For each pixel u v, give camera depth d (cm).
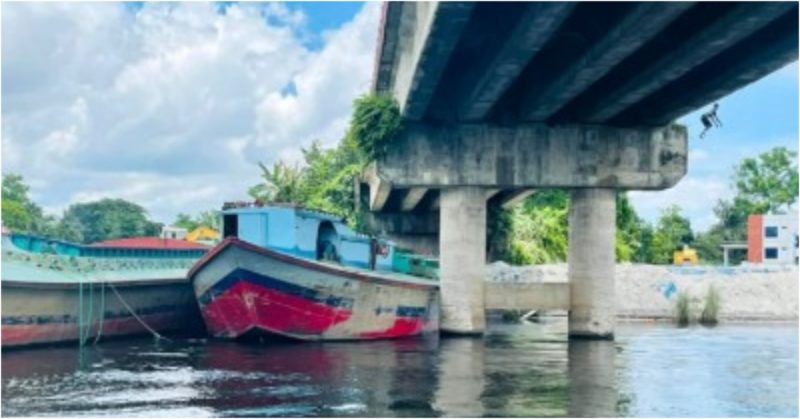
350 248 3831
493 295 3872
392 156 3747
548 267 5981
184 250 4316
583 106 3791
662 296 5634
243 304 3306
